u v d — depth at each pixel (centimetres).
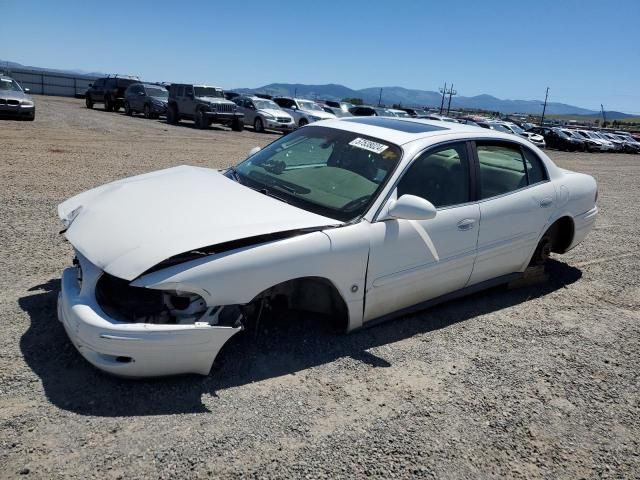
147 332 268
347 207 353
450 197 396
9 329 336
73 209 361
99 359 272
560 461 267
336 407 290
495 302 469
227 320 297
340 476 240
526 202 447
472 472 253
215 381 300
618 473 262
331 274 325
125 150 1312
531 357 372
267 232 305
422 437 273
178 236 290
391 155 381
